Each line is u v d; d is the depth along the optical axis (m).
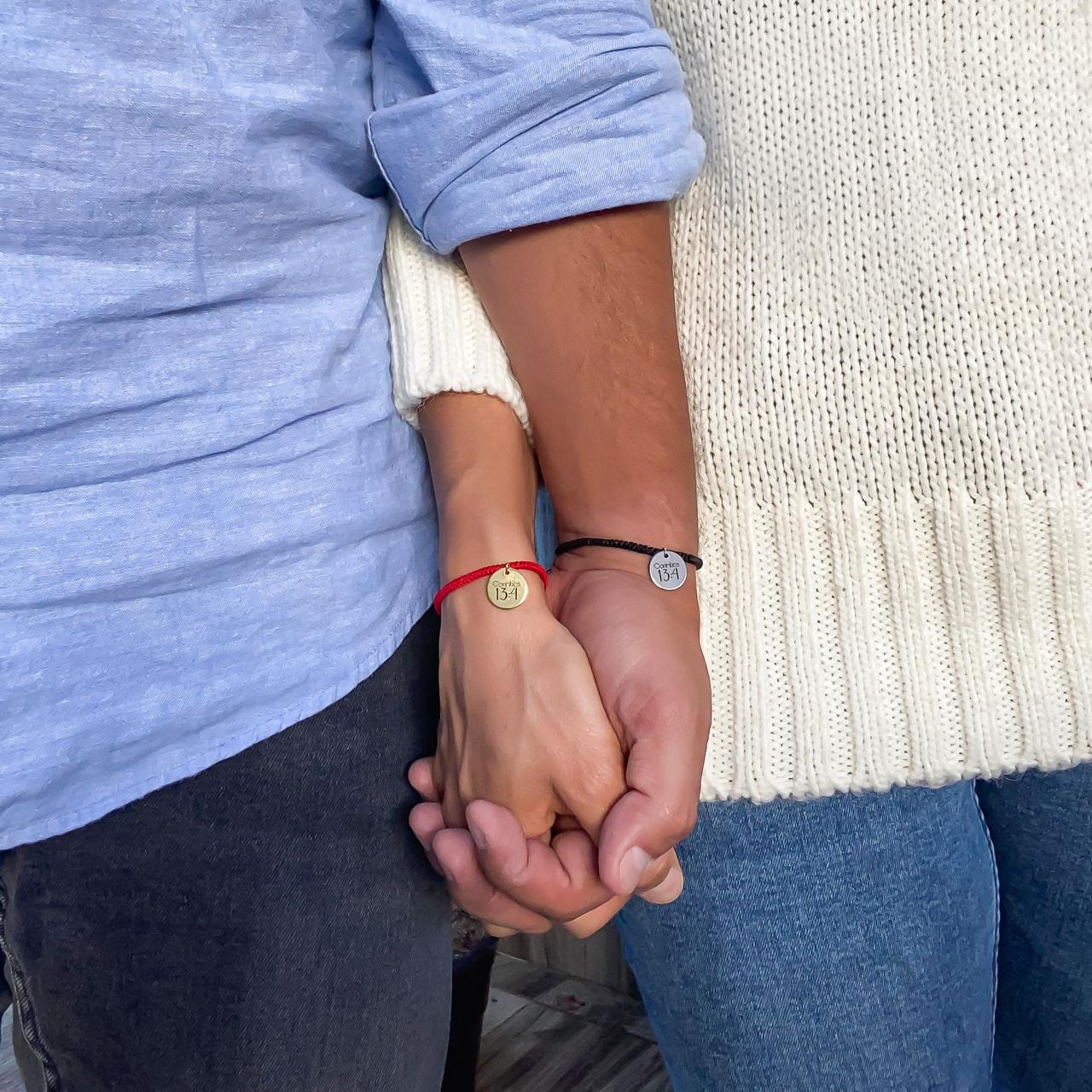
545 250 0.58
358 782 0.61
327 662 0.57
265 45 0.51
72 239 0.44
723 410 0.71
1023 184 0.62
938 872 0.83
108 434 0.47
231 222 0.50
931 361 0.65
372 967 0.61
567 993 1.36
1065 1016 0.87
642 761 0.53
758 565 0.71
